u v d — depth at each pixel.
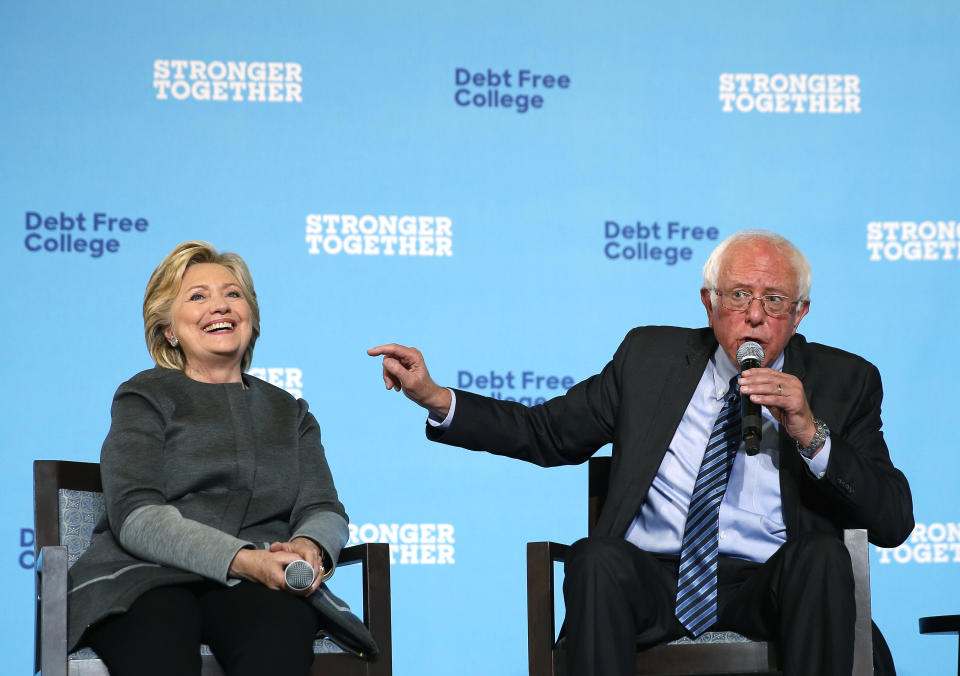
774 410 8.29
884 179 13.59
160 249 13.07
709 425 9.14
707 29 13.71
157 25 13.30
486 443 9.77
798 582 7.75
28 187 12.95
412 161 13.43
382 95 13.48
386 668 8.23
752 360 8.47
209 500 8.40
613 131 13.59
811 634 7.63
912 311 13.44
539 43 13.63
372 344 13.20
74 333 12.85
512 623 13.01
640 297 13.48
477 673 12.90
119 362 12.90
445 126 13.50
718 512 8.76
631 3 13.71
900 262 13.50
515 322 13.36
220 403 8.69
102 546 8.23
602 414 9.66
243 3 13.41
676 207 13.55
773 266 8.86
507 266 13.41
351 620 8.06
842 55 13.71
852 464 8.34
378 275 13.30
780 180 13.59
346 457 13.04
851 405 9.06
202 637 7.75
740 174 13.59
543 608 8.25
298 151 13.33
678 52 13.70
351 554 8.59
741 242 9.05
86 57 13.18
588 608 7.71
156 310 8.95
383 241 13.33
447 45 13.58
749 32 13.72
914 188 13.59
